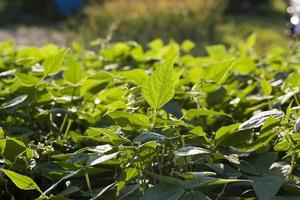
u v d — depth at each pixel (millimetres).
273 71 2469
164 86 1493
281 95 2025
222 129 1533
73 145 1748
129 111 1767
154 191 1362
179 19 8312
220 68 1869
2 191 1598
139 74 1879
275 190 1423
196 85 1913
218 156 1519
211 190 1519
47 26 13562
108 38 3125
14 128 1824
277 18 13570
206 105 1918
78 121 1957
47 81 2266
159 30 8164
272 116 1484
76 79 1938
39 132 1917
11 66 2463
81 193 1551
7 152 1564
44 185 1597
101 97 1930
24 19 14391
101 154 1450
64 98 1886
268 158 1552
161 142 1450
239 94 2066
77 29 9289
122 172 1459
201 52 5867
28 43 10781
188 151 1376
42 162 1602
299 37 8164
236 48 3066
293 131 1506
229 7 13984
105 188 1445
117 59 2779
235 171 1515
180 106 1839
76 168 1513
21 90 1918
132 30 8016
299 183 1478
